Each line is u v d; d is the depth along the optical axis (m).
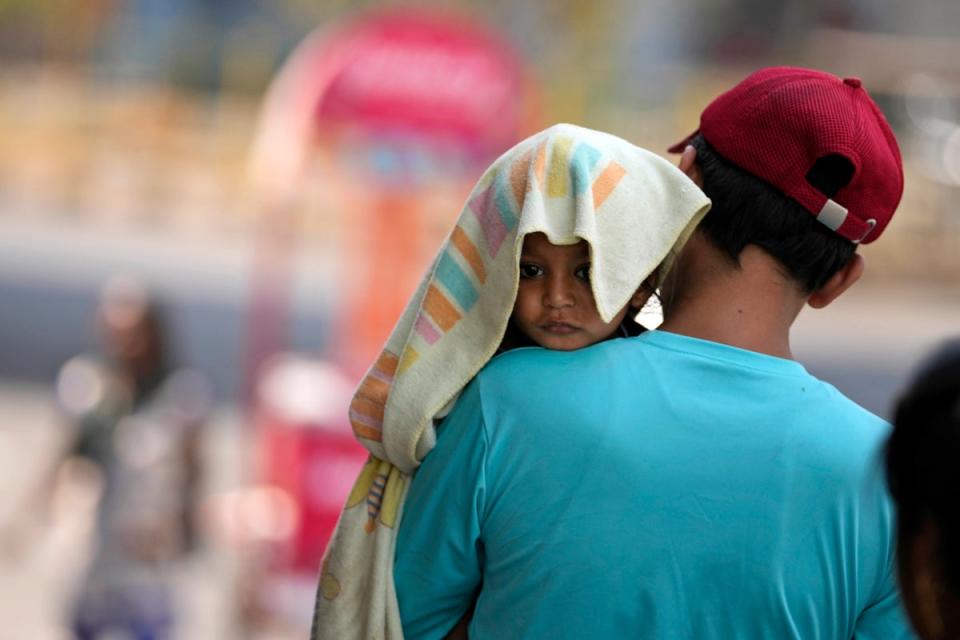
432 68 23.14
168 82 80.50
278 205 24.80
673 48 76.62
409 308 6.72
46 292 48.50
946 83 62.56
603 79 70.81
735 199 6.55
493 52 23.23
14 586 23.67
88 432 18.67
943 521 4.68
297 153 23.38
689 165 6.77
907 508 4.84
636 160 6.45
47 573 24.05
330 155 24.34
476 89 23.17
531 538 6.25
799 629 6.20
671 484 6.17
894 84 62.53
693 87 72.75
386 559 6.70
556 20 70.75
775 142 6.48
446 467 6.46
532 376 6.39
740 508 6.16
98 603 18.34
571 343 6.46
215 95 80.44
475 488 6.35
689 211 6.40
